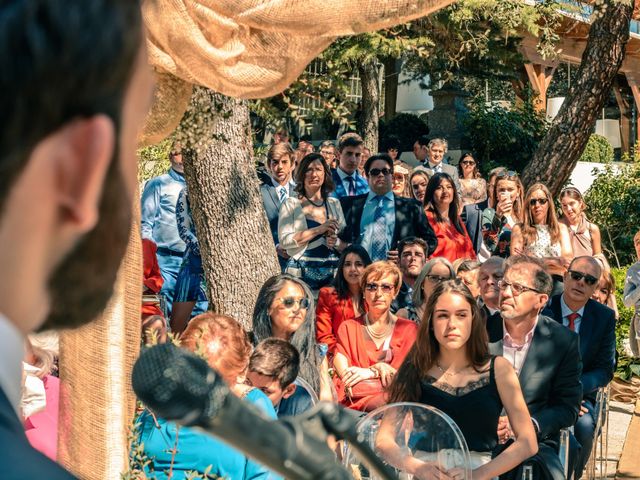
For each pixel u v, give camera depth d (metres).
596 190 16.88
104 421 2.73
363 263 6.01
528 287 5.04
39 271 0.54
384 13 2.77
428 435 3.16
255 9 2.80
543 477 4.75
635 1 11.77
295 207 7.22
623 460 7.49
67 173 0.52
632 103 25.44
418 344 4.47
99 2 0.51
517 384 4.41
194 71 2.89
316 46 2.97
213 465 3.32
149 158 8.38
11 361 0.53
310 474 0.61
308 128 5.17
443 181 8.27
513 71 15.66
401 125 18.86
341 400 5.48
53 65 0.49
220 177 6.02
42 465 0.48
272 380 4.23
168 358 0.58
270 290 5.12
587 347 6.18
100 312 0.58
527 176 11.59
